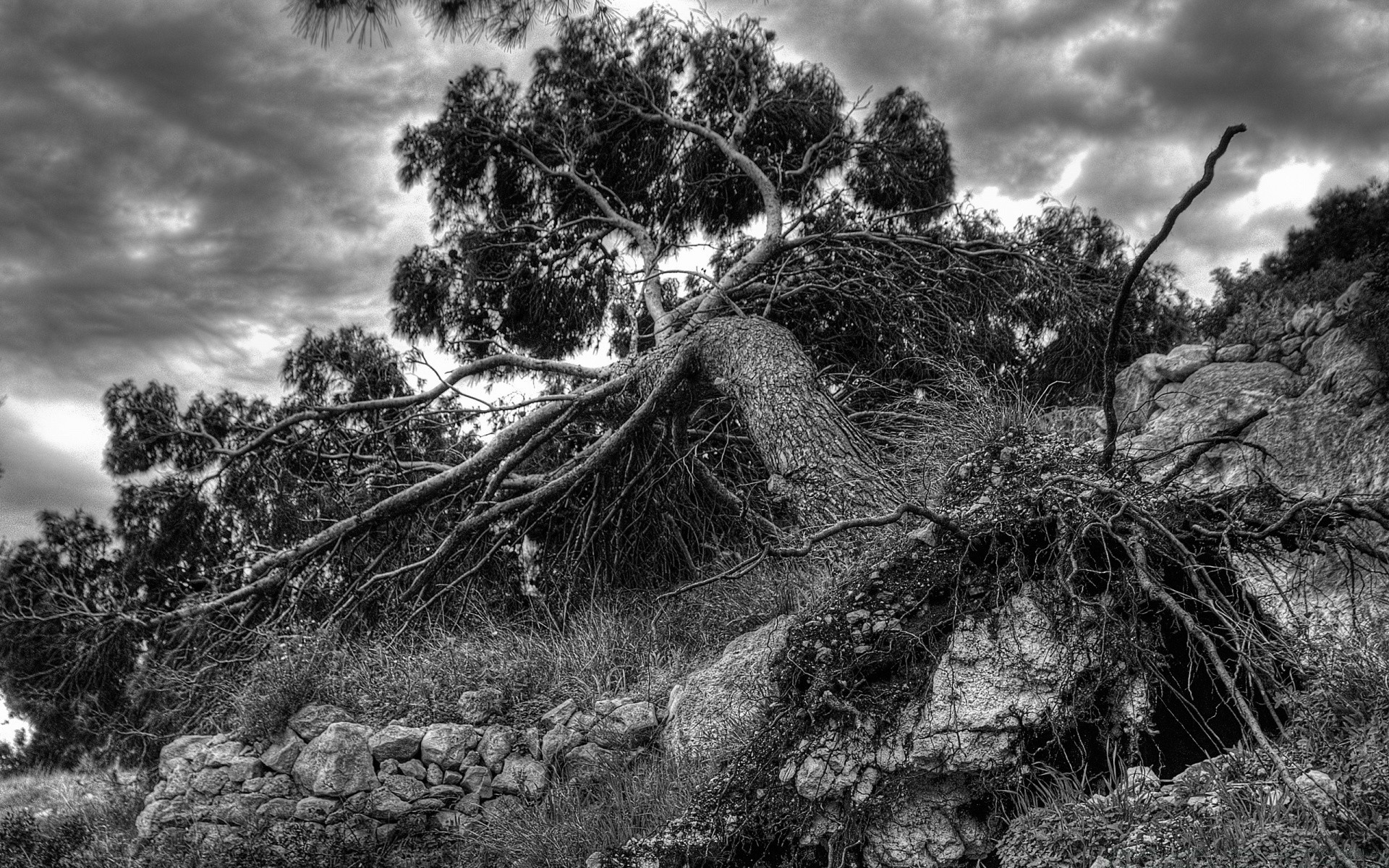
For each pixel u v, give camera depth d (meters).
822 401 9.67
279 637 9.41
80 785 9.73
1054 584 4.79
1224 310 10.41
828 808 4.75
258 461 11.63
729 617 8.34
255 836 6.96
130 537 11.21
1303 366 7.30
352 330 12.46
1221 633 4.64
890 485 7.91
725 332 10.70
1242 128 3.87
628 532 11.75
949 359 11.19
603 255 14.53
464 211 14.34
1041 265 12.29
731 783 5.14
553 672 8.27
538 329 14.59
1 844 7.79
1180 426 7.30
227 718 8.45
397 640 9.71
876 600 5.15
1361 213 9.55
